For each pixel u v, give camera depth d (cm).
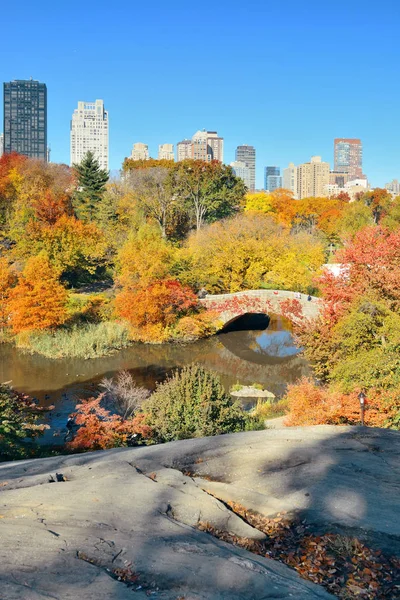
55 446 2238
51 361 4038
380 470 930
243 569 571
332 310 2773
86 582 520
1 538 615
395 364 2125
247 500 805
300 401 1983
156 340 4738
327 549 663
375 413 1845
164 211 7469
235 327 5488
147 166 8975
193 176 7900
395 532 693
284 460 991
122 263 5122
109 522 683
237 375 3906
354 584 588
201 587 531
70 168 10406
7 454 1800
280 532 711
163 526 679
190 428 1900
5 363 3959
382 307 2477
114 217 6919
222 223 6800
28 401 2333
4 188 7250
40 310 4378
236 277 5669
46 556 572
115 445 1873
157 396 2023
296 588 550
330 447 1073
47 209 6362
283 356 4469
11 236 6209
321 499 797
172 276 5291
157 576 547
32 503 743
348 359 2419
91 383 3512
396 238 2847
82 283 6306
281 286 5928
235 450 1058
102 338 4416
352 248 2892
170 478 873
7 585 502
